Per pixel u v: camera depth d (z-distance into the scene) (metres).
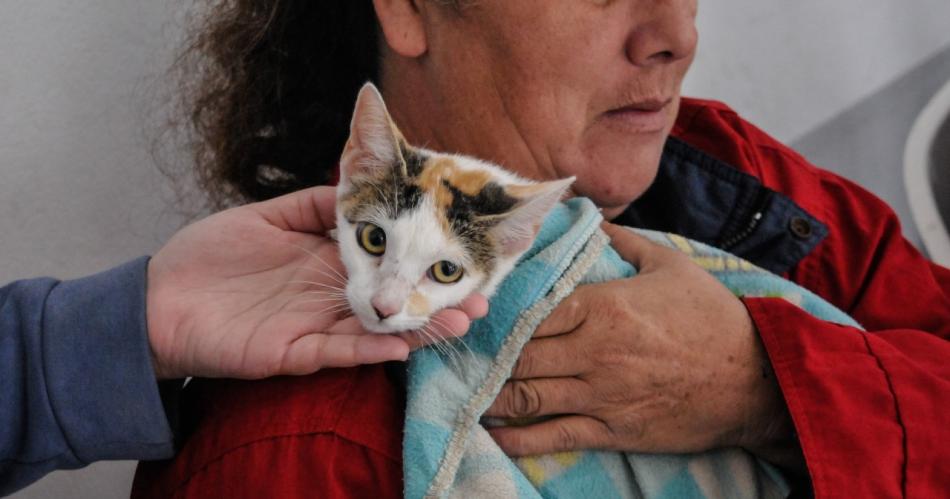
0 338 1.32
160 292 1.38
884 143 3.81
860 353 1.48
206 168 2.11
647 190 2.00
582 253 1.48
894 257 2.10
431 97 1.72
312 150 2.01
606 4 1.54
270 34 1.90
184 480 1.38
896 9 3.70
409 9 1.65
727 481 1.50
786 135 3.71
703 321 1.45
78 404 1.32
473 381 1.36
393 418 1.41
